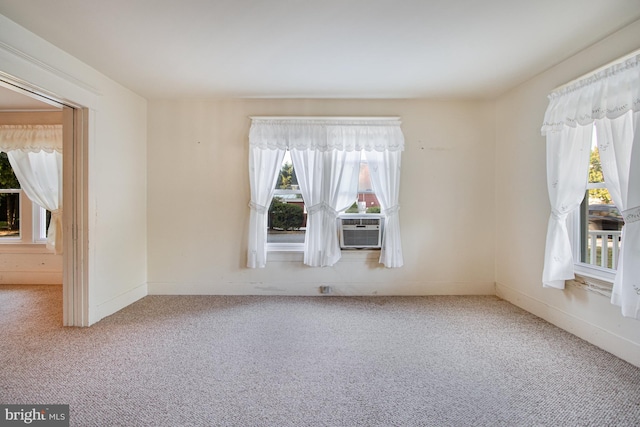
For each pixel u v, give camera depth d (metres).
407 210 3.58
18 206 4.12
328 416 1.59
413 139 3.55
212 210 3.58
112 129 2.98
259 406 1.66
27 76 2.08
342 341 2.43
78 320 2.68
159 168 3.56
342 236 3.54
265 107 3.53
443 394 1.77
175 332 2.57
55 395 1.73
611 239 2.32
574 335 2.52
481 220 3.59
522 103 3.08
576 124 2.36
